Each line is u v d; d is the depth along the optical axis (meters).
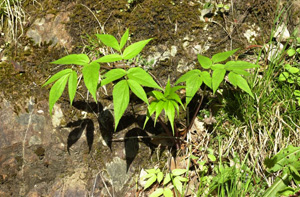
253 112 2.62
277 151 2.55
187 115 2.65
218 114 2.67
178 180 2.47
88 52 2.68
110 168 2.56
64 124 2.54
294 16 2.92
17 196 2.50
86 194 2.52
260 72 2.75
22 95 2.54
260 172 2.49
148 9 2.74
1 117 2.50
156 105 2.07
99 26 2.72
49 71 2.61
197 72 2.22
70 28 2.71
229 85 2.70
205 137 2.68
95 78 1.84
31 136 2.51
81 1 2.76
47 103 2.55
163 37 2.72
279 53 2.69
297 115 2.59
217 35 2.80
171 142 2.66
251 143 2.57
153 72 2.68
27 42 2.69
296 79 2.64
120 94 1.86
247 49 2.82
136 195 2.56
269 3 2.90
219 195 2.38
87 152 2.54
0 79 2.55
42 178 2.52
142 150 2.62
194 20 2.78
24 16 2.77
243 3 2.88
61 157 2.52
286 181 2.31
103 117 2.58
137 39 2.72
